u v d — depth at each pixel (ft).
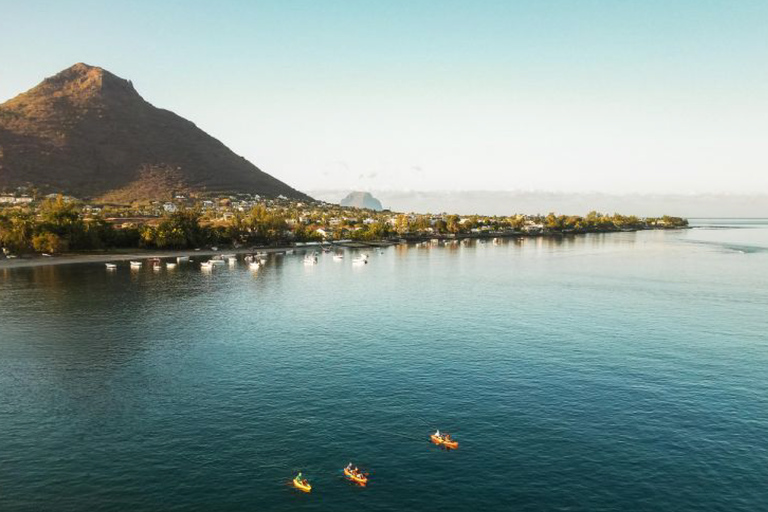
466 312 440.45
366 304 477.77
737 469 184.85
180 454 193.16
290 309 453.58
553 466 186.60
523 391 254.88
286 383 266.16
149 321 403.13
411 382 267.59
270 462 188.24
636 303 478.18
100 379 271.90
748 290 549.54
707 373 279.90
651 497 168.55
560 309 451.94
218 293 533.96
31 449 196.24
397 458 191.72
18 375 277.85
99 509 159.94
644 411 231.71
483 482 176.45
